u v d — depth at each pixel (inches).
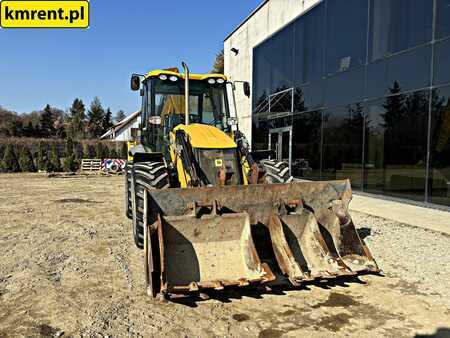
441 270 179.5
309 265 161.5
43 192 487.8
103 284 161.3
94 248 215.2
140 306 140.0
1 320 129.2
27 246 220.2
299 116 547.5
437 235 243.0
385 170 393.7
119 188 543.8
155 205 149.6
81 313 134.1
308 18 524.4
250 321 128.7
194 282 137.8
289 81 574.2
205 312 135.3
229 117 249.4
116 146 1473.9
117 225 277.4
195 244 154.8
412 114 359.9
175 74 239.3
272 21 623.2
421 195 350.3
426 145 344.5
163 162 209.0
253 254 148.6
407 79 365.7
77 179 708.7
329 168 482.6
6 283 162.2
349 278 169.2
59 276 170.7
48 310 136.5
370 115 413.7
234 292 152.1
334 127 472.7
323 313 135.0
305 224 170.7
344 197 178.4
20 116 3164.4
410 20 361.1
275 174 219.1
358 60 430.0
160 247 138.6
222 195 159.2
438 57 332.5
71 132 2842.0
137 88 253.9
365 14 418.3
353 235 171.9
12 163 847.7
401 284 162.6
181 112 246.5
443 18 327.0
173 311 135.9
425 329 124.2
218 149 191.0
